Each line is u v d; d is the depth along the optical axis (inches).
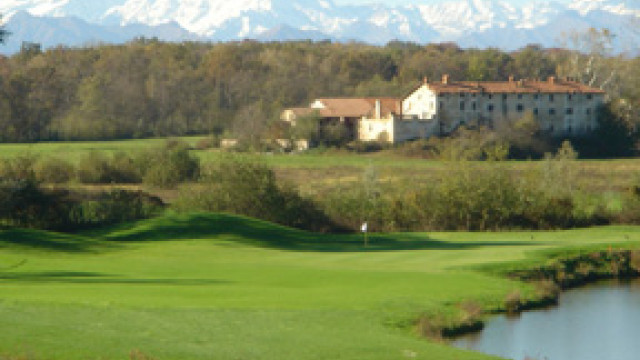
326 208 6412.4
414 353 2274.9
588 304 3722.9
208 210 6269.7
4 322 2269.9
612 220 6466.5
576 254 4596.5
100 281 3211.1
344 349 2255.2
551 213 6294.3
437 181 6742.1
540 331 3174.2
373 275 3619.6
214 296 2928.2
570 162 7514.8
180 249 4586.6
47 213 5565.9
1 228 5241.1
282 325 2503.7
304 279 3452.3
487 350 2869.1
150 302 2701.8
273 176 6407.5
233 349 2174.0
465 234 5895.7
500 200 6230.3
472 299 3329.2
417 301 3132.4
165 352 2087.8
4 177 5812.0
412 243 5295.3
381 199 6437.0
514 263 4173.2
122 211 5866.1
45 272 3442.4
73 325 2293.3
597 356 2871.6
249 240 5083.7
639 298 3875.5
